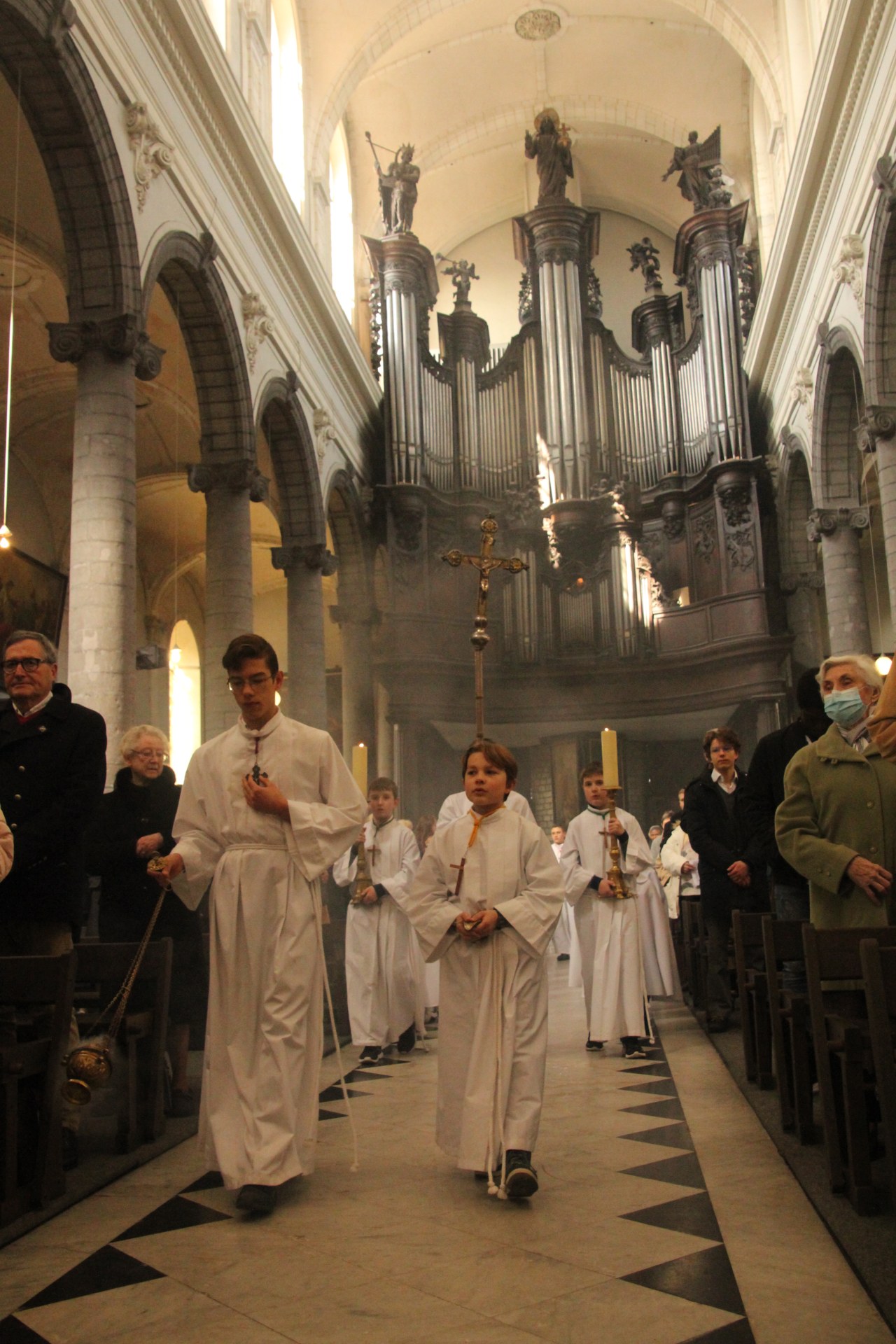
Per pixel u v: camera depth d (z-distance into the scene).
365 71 18.23
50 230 12.15
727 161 22.25
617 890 6.88
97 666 8.72
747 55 18.28
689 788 7.73
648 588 20.16
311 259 14.84
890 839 4.07
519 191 24.83
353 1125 4.16
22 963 3.96
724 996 7.71
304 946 3.93
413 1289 2.99
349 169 21.81
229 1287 3.03
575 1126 4.95
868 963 3.21
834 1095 3.73
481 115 22.42
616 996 6.98
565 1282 3.01
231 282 12.37
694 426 20.84
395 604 19.59
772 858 5.64
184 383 16.03
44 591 16.89
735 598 19.39
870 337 11.95
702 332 20.50
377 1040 6.93
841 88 12.27
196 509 19.86
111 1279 3.11
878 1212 3.43
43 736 4.52
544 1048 4.00
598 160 24.23
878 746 3.09
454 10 19.62
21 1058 3.70
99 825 5.68
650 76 21.53
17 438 16.25
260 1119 3.73
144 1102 4.86
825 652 19.98
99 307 9.15
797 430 17.41
